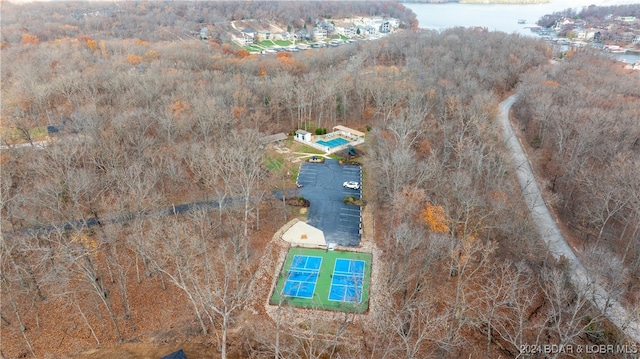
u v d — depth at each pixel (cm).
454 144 10212
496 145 10344
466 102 13038
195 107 10919
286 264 7856
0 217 7188
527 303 6438
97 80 13262
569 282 6700
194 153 9231
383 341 5838
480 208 7869
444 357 5844
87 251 6369
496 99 14800
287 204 9575
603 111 11281
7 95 12662
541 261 7125
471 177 8675
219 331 6366
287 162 11669
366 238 8538
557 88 13725
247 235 8394
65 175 8288
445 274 7244
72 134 10119
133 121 10106
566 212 9119
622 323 6006
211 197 9338
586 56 19250
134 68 15212
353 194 10150
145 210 7862
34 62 15125
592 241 8150
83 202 8362
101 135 9531
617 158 9250
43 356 5897
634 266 7275
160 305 6812
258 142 10750
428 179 8331
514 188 9312
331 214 9319
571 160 10050
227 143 9950
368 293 7150
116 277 7194
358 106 15138
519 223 7656
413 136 10806
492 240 7488
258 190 9869
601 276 6444
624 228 8175
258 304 6962
